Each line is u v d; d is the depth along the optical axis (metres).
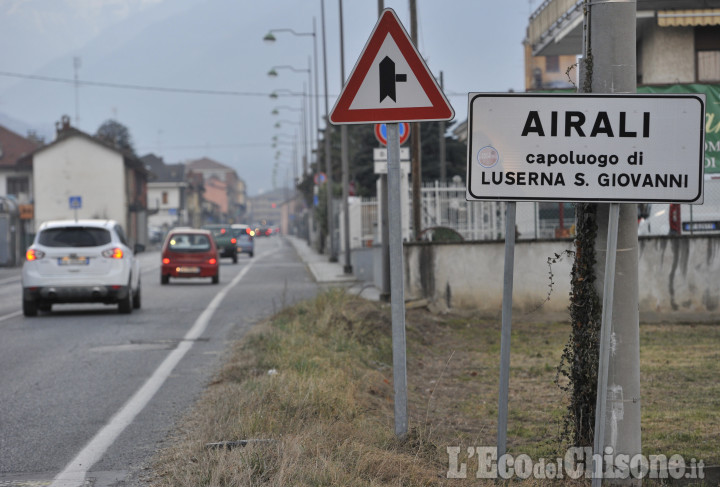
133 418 19.19
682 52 53.88
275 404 17.28
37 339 33.56
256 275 81.00
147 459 15.55
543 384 23.80
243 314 42.44
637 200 12.17
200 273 68.06
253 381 20.27
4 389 23.02
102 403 20.97
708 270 37.75
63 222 43.69
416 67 14.01
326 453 13.84
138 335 34.44
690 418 18.78
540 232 48.12
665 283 37.75
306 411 16.86
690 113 12.14
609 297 12.14
